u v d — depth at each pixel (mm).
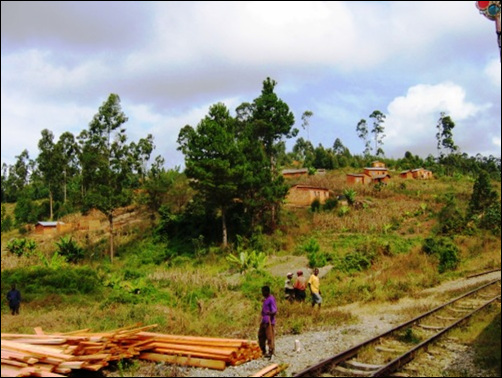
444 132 120625
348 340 11789
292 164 107312
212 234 45938
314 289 17625
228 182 41125
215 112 46312
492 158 140000
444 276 25766
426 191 69688
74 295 23438
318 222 49844
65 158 81250
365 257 30578
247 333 13672
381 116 139000
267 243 42250
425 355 10344
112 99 49719
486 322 13133
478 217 43781
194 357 9938
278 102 53594
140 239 49156
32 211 81188
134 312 17344
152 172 84562
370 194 65312
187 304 20391
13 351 10070
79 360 9359
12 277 24969
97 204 43906
